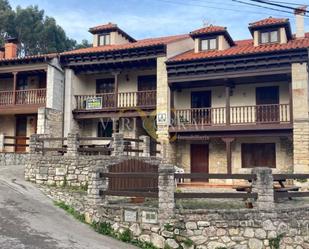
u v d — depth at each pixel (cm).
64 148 1645
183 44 2494
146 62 2381
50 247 924
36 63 2478
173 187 1059
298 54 1997
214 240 1028
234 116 2275
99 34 2758
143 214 1073
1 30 4250
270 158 2212
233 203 1231
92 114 2477
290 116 2019
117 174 1166
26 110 2503
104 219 1139
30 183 1552
